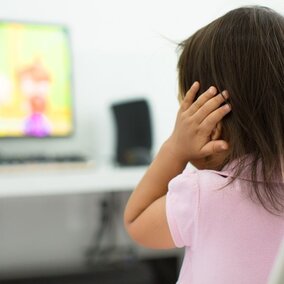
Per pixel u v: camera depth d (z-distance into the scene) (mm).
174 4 1852
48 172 1511
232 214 561
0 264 1959
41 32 1796
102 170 1606
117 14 2023
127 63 2057
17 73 1768
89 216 2086
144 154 1826
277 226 565
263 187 571
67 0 1952
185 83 647
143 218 638
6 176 1416
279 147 576
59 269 2035
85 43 1998
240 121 582
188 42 659
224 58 597
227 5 1444
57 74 1827
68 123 1862
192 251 587
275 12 648
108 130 2066
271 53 588
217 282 552
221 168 607
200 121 602
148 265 2059
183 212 575
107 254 2098
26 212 1991
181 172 647
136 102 1940
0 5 1861
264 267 554
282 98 581
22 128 1790
